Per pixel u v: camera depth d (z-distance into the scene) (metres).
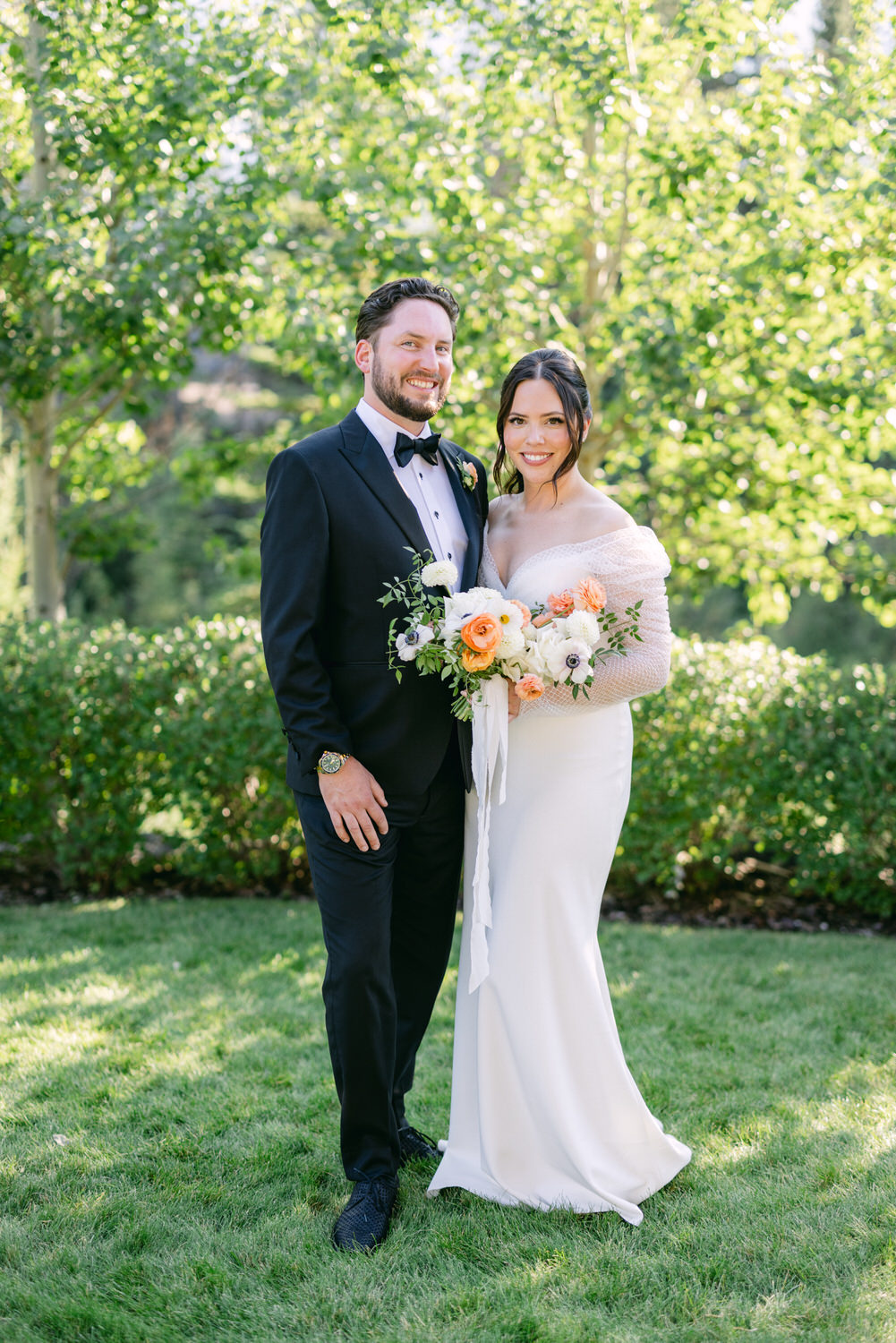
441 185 5.61
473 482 2.63
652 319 5.86
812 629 15.44
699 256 5.58
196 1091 3.04
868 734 5.04
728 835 5.32
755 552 6.96
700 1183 2.54
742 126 5.27
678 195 5.39
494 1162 2.46
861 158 5.55
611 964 4.37
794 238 5.37
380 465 2.43
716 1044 3.46
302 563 2.32
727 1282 2.16
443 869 2.61
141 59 5.23
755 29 5.12
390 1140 2.43
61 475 7.78
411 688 2.38
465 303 5.61
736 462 6.49
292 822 5.42
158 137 5.16
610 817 2.52
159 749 5.36
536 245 6.12
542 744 2.47
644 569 2.50
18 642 5.45
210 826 5.42
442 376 2.46
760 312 5.55
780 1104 2.97
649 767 5.21
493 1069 2.46
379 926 2.34
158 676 5.34
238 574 8.48
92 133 5.32
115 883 5.64
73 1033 3.48
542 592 2.50
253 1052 3.32
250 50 5.29
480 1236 2.32
